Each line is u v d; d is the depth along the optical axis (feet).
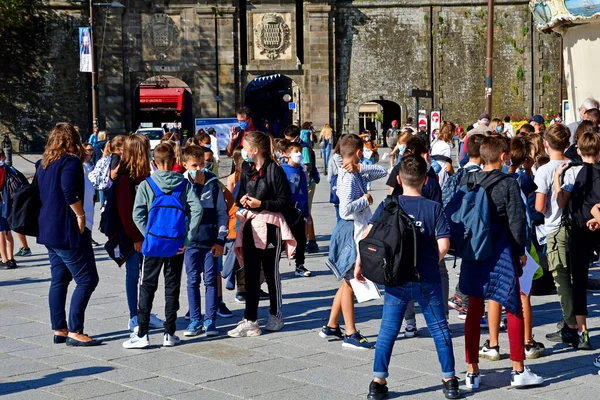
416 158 30.25
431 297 29.81
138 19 179.01
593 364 33.63
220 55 180.14
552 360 34.32
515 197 30.99
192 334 38.52
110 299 46.03
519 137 44.24
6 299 46.60
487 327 39.22
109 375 32.55
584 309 35.78
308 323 40.70
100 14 178.29
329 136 137.90
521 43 186.91
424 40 186.60
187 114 201.16
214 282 39.06
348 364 33.88
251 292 38.45
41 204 36.70
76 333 36.99
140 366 33.78
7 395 30.14
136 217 36.47
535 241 42.39
